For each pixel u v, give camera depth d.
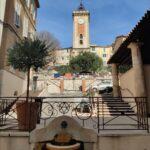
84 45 66.69
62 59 68.88
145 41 11.59
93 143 5.89
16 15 17.02
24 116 6.25
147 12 8.52
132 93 12.92
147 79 12.34
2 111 7.24
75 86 32.78
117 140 5.89
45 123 7.13
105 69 51.59
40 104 7.08
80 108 10.20
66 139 5.88
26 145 5.84
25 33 20.09
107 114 11.26
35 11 25.66
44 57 7.50
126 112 11.99
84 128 5.98
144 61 12.61
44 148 5.92
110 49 75.06
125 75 15.14
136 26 9.77
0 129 6.25
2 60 14.23
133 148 5.85
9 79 15.30
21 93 18.58
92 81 32.75
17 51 7.32
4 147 5.80
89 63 47.62
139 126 6.87
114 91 16.98
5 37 14.67
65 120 6.03
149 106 11.60
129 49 13.07
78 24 68.19
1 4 14.17
